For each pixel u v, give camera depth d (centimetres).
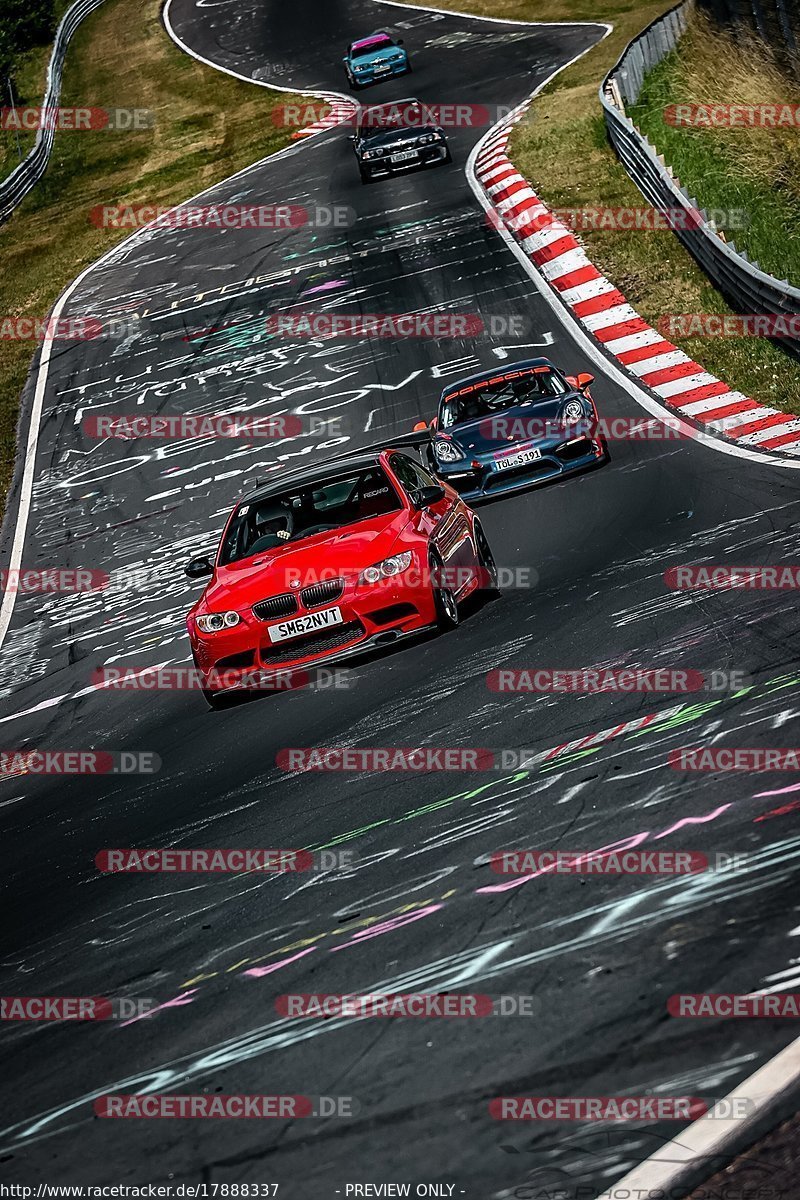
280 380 7562
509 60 14300
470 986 1391
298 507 3481
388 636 3133
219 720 3191
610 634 2797
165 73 17062
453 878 1702
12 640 5219
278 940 1680
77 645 4916
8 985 1836
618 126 9325
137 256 11062
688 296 7069
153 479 6744
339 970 1527
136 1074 1416
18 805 3075
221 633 3117
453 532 3447
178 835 2316
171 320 9212
